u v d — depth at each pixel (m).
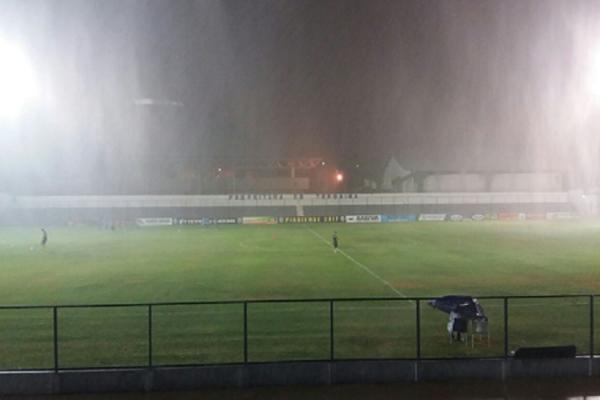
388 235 56.88
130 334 17.70
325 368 12.90
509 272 31.09
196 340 16.97
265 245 47.84
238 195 86.00
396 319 19.22
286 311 20.52
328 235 58.12
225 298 24.33
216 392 12.48
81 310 20.98
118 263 36.12
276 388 12.67
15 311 20.91
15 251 43.47
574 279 28.67
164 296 24.92
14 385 12.43
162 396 12.30
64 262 36.69
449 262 35.41
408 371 12.98
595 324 18.45
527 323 18.67
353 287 26.78
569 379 12.99
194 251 43.25
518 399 11.96
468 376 13.05
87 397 12.27
